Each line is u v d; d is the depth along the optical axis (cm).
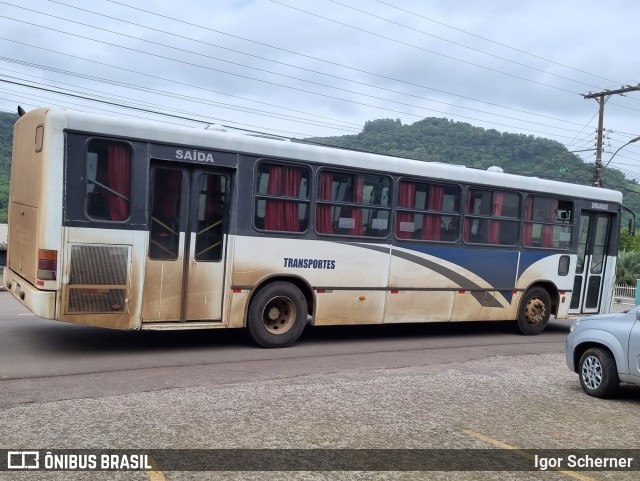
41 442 530
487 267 1263
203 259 950
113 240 875
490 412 697
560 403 760
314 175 1040
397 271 1138
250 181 983
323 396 724
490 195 1266
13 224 981
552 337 1371
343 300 1080
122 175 884
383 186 1119
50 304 834
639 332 761
